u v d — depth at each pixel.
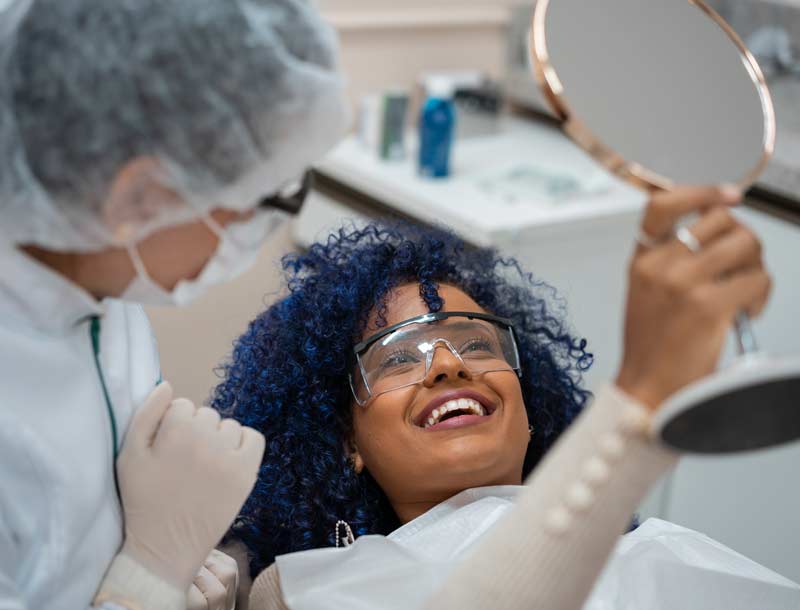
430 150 2.78
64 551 0.96
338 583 1.18
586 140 0.87
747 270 0.81
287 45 0.90
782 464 2.24
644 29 0.92
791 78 2.45
